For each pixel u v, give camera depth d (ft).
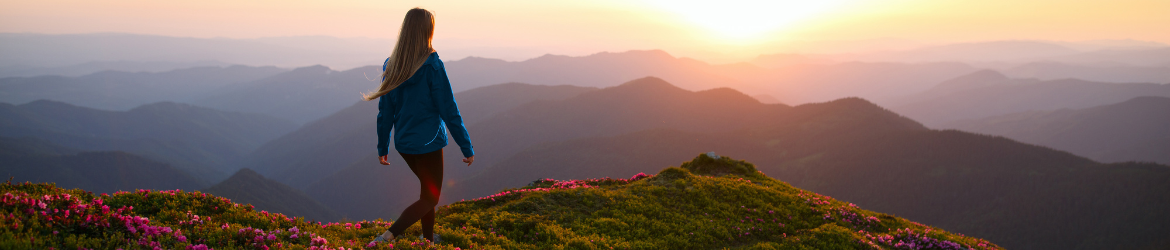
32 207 16.15
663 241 36.06
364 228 28.19
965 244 43.52
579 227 36.65
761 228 43.39
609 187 54.54
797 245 37.93
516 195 43.70
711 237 39.27
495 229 33.24
